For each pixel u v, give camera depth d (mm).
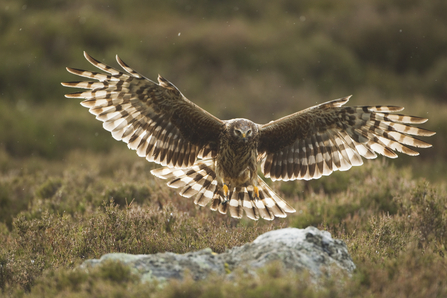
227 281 6418
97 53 35219
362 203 12609
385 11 41875
